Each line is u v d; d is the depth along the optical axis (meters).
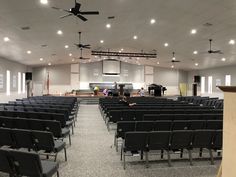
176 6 9.04
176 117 6.28
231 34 11.31
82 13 7.22
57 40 13.43
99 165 4.46
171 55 19.08
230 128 1.94
